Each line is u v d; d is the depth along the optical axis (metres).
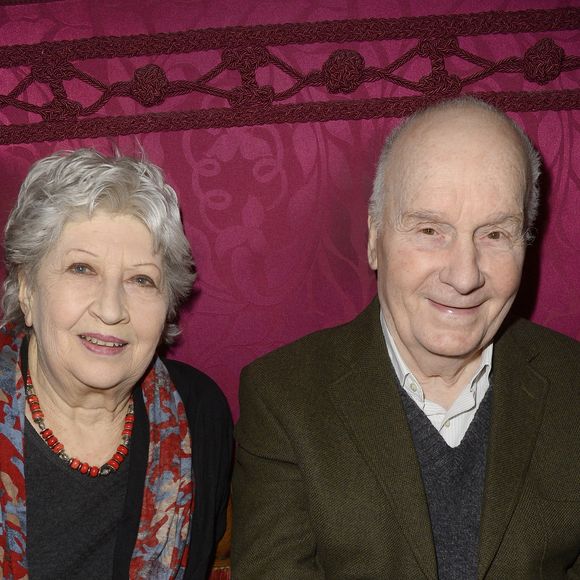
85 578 1.49
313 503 1.44
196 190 1.86
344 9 1.78
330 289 1.89
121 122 1.82
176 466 1.57
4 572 1.41
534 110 1.77
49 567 1.47
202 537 1.61
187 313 1.91
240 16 1.79
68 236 1.42
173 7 1.80
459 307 1.40
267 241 1.87
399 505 1.40
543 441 1.46
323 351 1.57
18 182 1.87
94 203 1.41
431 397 1.56
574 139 1.80
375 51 1.79
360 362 1.51
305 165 1.83
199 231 1.88
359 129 1.81
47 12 1.82
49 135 1.83
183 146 1.84
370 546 1.42
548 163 1.81
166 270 1.53
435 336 1.42
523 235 1.44
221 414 1.71
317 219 1.86
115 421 1.57
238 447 1.59
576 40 1.76
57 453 1.51
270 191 1.85
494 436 1.45
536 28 1.75
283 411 1.49
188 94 1.83
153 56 1.81
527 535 1.41
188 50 1.79
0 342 1.57
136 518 1.52
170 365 1.74
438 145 1.37
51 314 1.43
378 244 1.51
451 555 1.42
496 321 1.45
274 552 1.46
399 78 1.78
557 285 1.86
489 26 1.75
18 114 1.85
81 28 1.82
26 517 1.46
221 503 1.69
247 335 1.92
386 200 1.44
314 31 1.77
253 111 1.80
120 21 1.81
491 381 1.53
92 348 1.45
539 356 1.56
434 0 1.77
